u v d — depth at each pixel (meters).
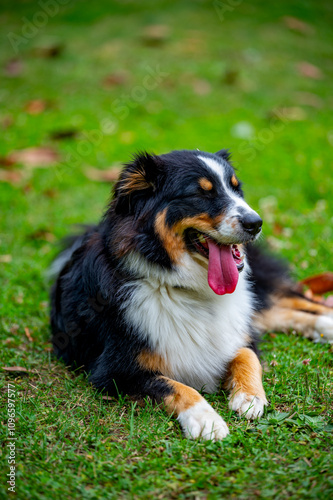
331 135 8.73
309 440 2.96
